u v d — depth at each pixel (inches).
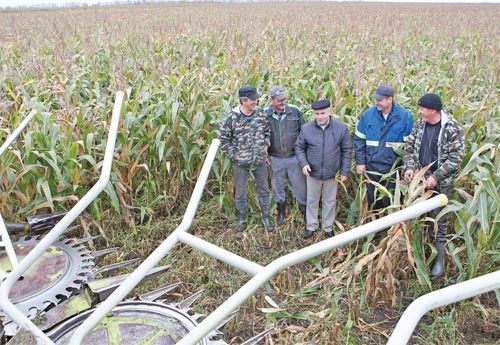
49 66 349.1
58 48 402.9
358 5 1766.7
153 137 224.7
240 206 212.8
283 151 208.1
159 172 231.6
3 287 84.6
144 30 593.0
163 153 220.4
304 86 274.8
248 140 198.8
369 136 193.3
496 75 285.1
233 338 142.9
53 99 271.9
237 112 196.9
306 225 209.9
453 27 683.4
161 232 213.6
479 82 307.4
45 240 90.1
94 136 218.4
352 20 795.4
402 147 189.0
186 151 226.4
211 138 229.5
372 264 158.9
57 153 211.3
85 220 208.5
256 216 223.1
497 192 155.7
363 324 151.7
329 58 330.3
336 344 142.2
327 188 200.4
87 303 111.0
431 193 153.7
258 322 154.6
